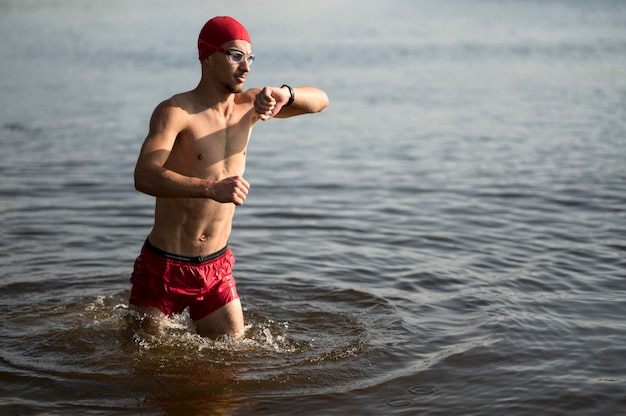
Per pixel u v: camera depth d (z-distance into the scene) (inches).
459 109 764.6
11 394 215.5
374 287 307.4
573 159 545.6
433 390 218.7
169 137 226.5
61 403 210.8
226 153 239.1
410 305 287.3
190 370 232.1
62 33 1401.3
